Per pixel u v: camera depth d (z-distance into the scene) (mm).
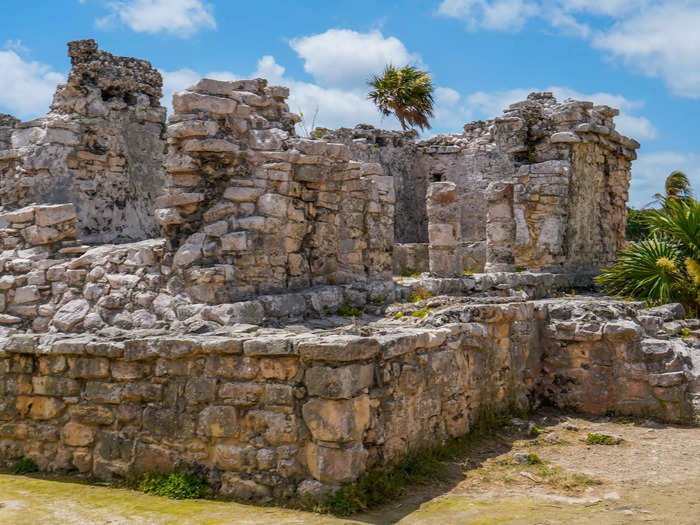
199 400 6207
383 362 6098
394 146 21203
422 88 27625
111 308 8469
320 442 5637
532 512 5418
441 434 7043
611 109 16062
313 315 8867
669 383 8195
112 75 12742
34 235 9344
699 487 5969
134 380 6582
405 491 5898
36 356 7062
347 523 5199
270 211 8781
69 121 11938
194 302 8203
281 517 5363
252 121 9211
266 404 5918
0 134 13367
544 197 14492
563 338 8922
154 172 13516
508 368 8453
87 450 6773
